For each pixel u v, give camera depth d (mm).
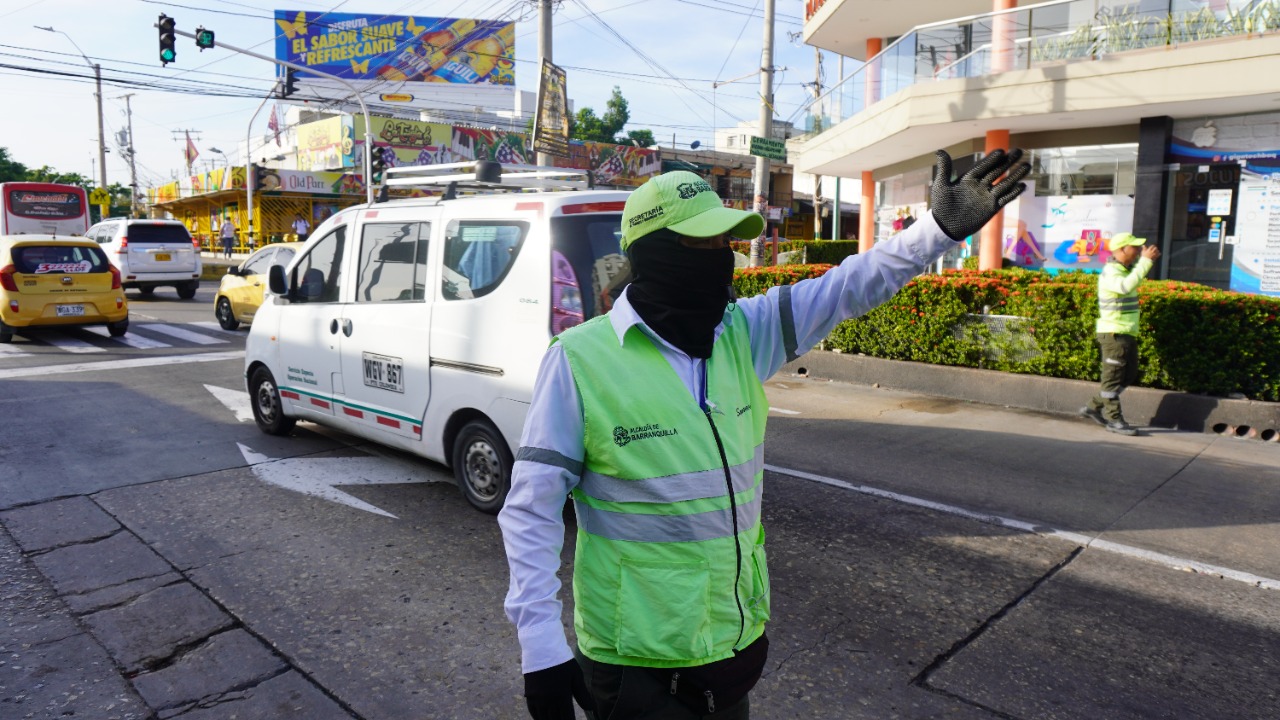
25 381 9906
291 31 45219
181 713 3227
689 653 1700
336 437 7352
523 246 4906
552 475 1694
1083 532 5121
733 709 1832
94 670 3535
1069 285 8422
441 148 36312
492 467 5273
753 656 1842
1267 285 12516
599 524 1735
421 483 6035
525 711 3232
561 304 4762
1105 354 7535
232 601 4172
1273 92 10898
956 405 8766
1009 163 1846
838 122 18719
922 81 14398
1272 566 4633
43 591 4289
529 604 1636
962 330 9203
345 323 6180
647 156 40781
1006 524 5242
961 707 3238
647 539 1696
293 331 6746
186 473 6281
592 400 1692
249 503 5621
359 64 46344
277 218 36281
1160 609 4102
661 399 1691
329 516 5363
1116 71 12008
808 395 9336
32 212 25078
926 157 17766
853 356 10047
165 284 20453
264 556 4727
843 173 22531
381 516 5367
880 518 5344
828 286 1959
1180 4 11773
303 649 3701
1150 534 5090
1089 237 14211
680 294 1730
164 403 8734
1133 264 7621
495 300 5027
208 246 43625
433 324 5438
